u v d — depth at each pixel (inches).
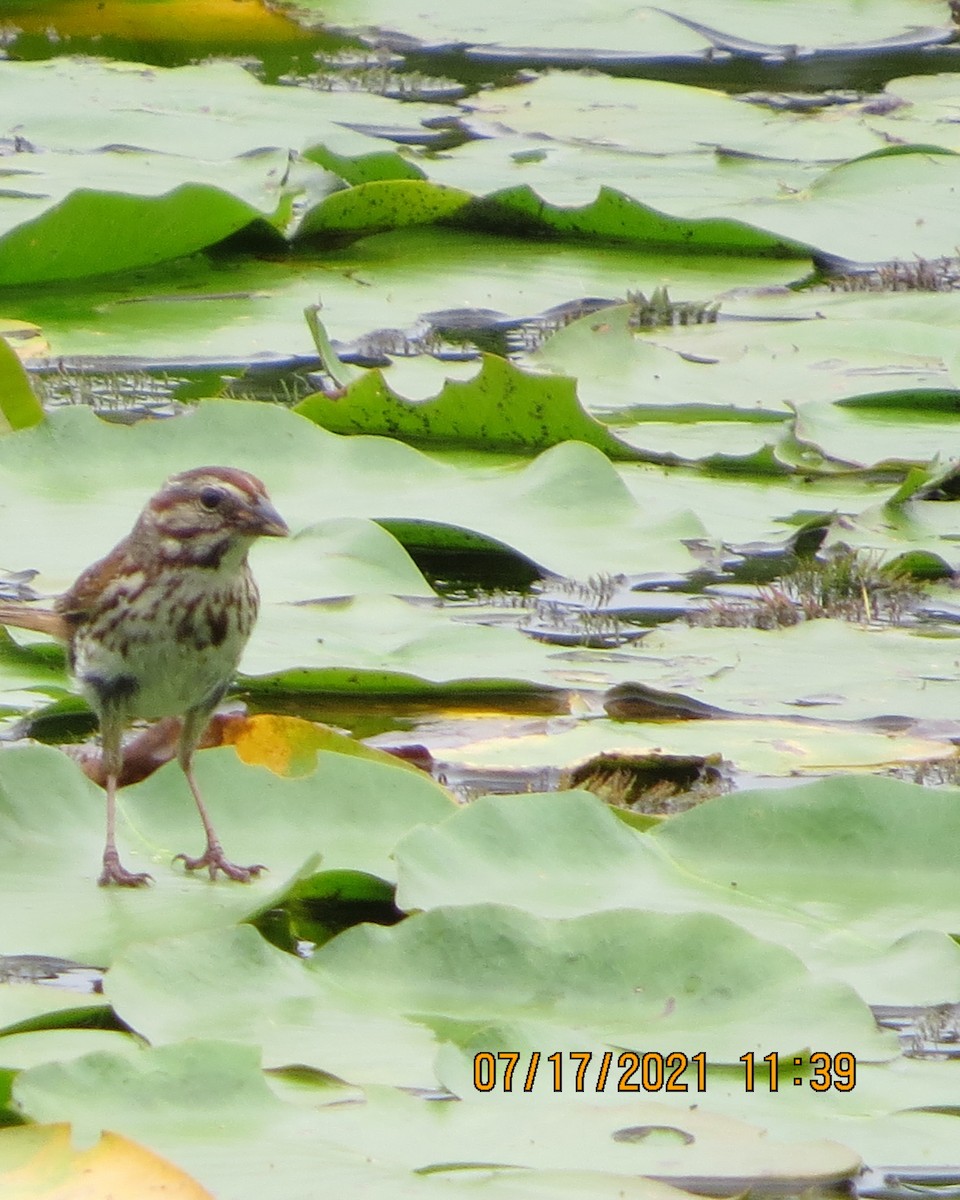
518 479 543.8
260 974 315.9
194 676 387.5
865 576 513.0
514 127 948.6
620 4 1166.3
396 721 437.4
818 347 684.1
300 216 808.9
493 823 359.6
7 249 699.4
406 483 541.3
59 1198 253.6
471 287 741.3
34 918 339.0
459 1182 260.8
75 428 535.8
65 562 478.3
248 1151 268.7
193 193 715.4
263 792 381.4
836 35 1163.3
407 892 342.3
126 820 375.6
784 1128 282.7
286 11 1139.9
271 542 500.1
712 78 1073.5
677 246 809.5
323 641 455.5
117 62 1010.7
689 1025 309.9
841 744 420.5
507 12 1163.9
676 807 401.7
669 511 540.4
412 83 1021.8
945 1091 295.6
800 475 590.2
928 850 369.7
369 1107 281.4
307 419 554.6
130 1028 305.3
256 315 693.9
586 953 320.5
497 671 448.1
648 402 635.5
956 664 467.8
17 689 444.5
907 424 625.3
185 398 612.4
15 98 903.1
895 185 852.6
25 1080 279.1
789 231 802.2
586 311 721.0
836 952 334.3
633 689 442.6
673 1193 260.2
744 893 354.9
